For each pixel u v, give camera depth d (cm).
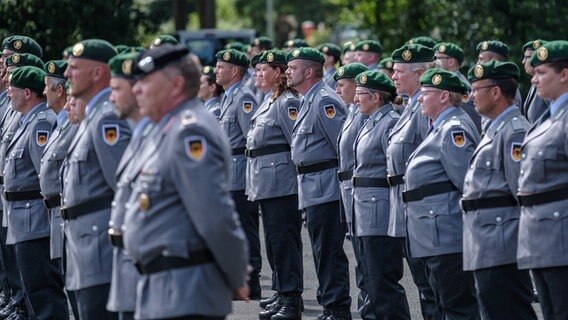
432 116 1562
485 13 3881
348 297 1903
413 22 4438
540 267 1341
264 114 2022
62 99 1681
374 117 1734
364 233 1719
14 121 1889
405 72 1691
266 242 2023
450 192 1541
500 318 1450
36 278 1750
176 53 1143
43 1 3888
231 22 8475
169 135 1125
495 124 1443
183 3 5134
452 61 2256
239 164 2244
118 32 4031
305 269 2444
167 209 1128
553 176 1335
